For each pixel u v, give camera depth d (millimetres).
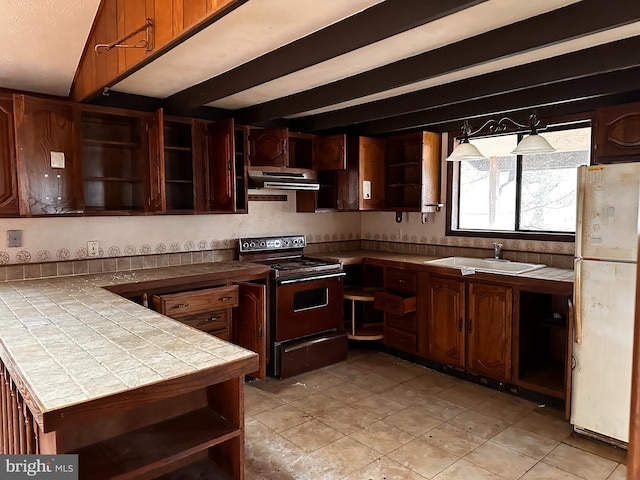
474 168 4266
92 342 1742
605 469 2428
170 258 3766
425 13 1723
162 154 3209
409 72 2506
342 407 3186
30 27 2443
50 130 2893
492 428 2883
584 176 2654
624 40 2197
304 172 4301
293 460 2506
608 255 2586
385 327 4297
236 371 1550
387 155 4648
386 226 4992
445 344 3771
